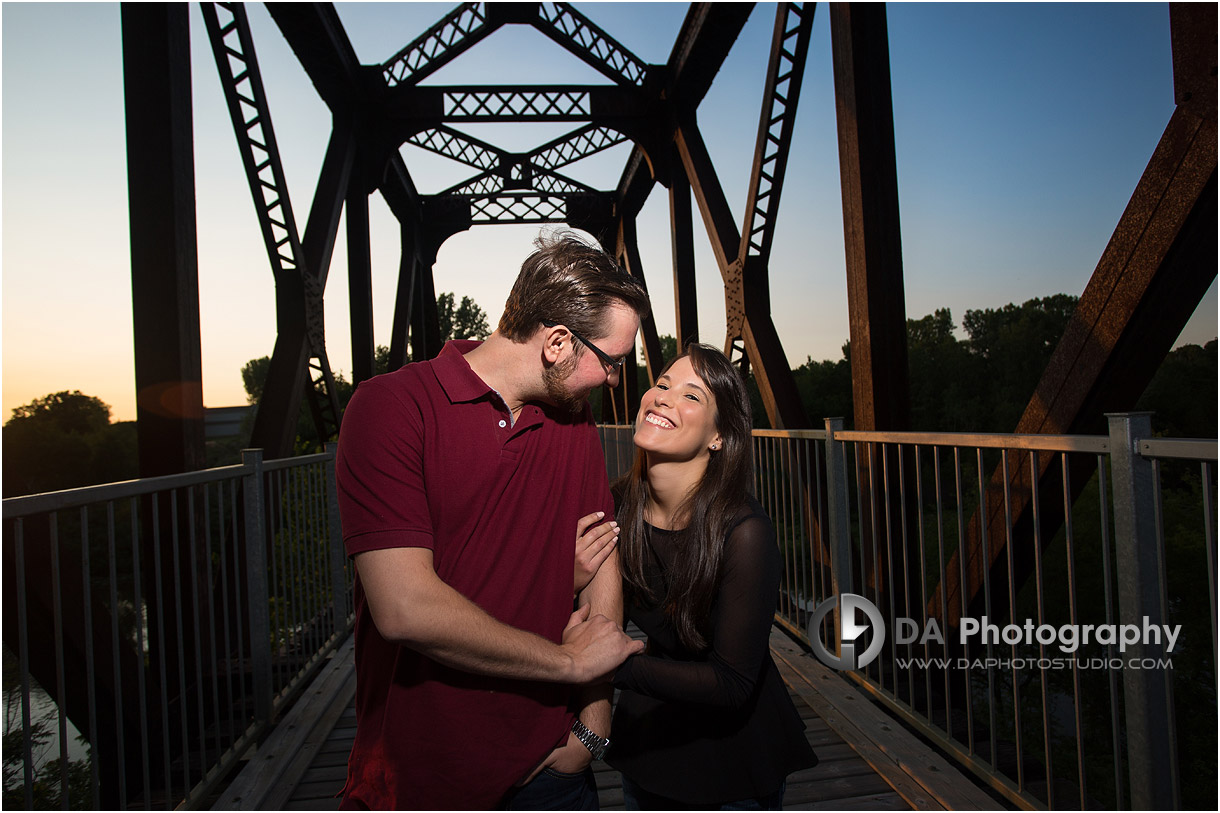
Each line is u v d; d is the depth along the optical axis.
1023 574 3.18
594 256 1.12
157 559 2.07
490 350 1.13
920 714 2.59
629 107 10.00
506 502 1.07
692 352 1.41
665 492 1.42
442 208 15.87
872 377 3.81
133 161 3.48
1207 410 26.20
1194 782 16.56
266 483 3.12
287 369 5.67
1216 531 1.27
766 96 6.18
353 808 1.06
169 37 3.54
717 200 8.16
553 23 9.70
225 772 2.39
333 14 7.46
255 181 5.45
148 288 3.46
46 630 2.40
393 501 0.95
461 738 1.02
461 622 0.93
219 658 3.85
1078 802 1.87
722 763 1.33
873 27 3.92
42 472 42.34
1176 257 2.34
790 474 3.61
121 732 1.83
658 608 1.44
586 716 1.18
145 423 3.42
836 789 2.22
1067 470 1.71
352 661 3.66
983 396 47.78
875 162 3.88
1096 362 2.63
